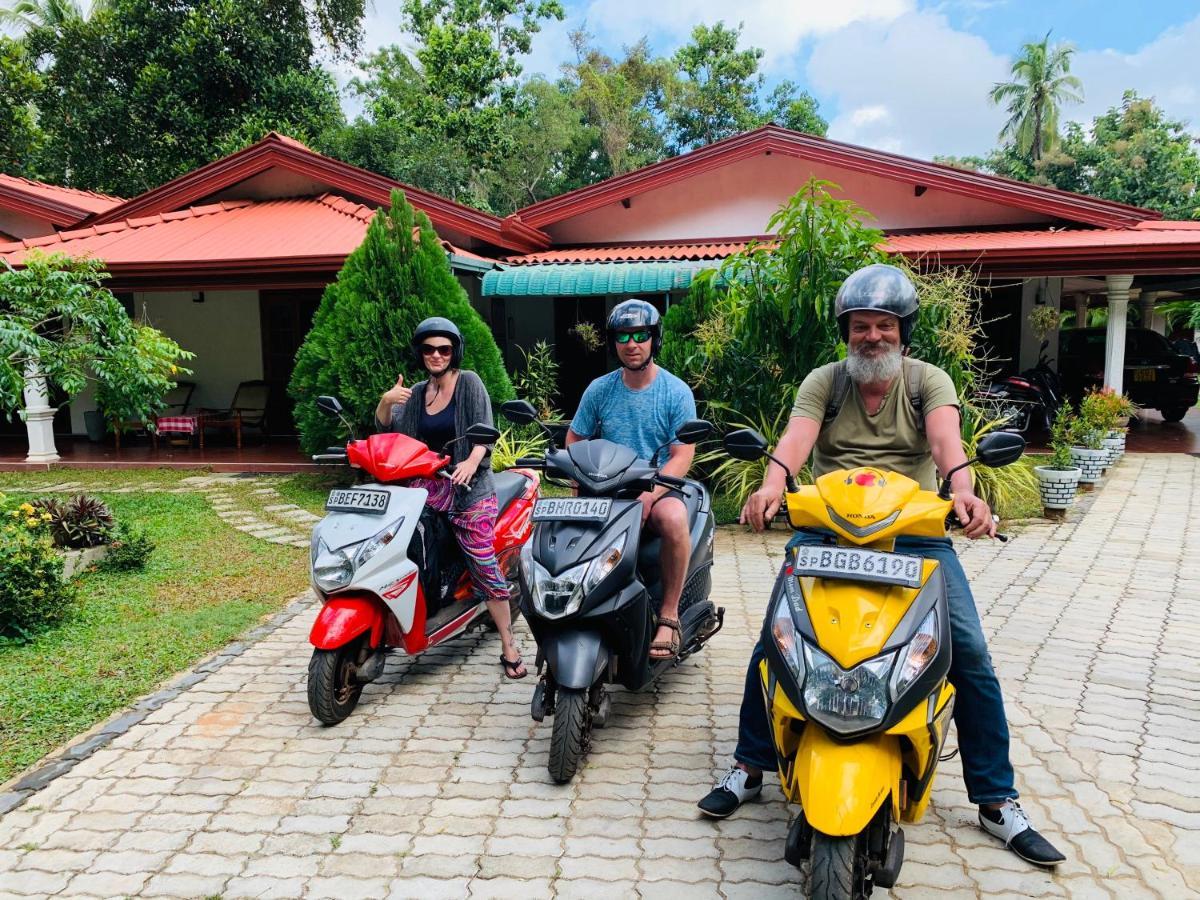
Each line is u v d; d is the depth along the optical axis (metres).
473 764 3.60
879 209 13.23
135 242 11.80
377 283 9.07
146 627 5.26
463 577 4.53
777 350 7.89
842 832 2.18
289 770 3.55
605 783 3.43
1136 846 2.94
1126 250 10.43
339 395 9.31
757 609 5.63
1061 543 7.20
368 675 3.99
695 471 8.59
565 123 29.19
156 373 7.72
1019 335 14.36
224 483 10.13
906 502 2.47
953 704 2.63
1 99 20.56
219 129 21.16
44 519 6.29
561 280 11.88
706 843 3.01
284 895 2.75
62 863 2.94
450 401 4.39
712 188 13.72
